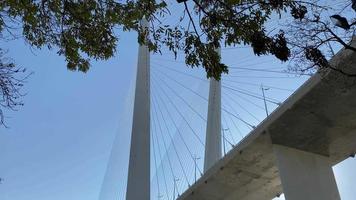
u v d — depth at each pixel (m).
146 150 30.25
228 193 27.14
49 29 10.08
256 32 7.48
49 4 9.84
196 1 8.00
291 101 20.67
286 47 7.05
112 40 10.30
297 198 21.86
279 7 7.67
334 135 22.48
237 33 8.12
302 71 7.52
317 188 22.50
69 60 10.59
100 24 10.12
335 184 23.16
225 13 8.13
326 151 23.83
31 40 10.12
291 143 23.16
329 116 21.03
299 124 21.70
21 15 9.79
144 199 28.52
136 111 31.77
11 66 9.13
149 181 29.25
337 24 6.71
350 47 6.87
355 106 20.11
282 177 22.28
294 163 22.86
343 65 14.16
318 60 7.26
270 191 26.77
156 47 9.76
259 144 23.12
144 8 9.79
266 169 24.70
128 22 10.02
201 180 26.64
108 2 9.98
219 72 8.52
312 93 19.52
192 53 8.54
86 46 10.30
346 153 24.00
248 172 25.05
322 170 23.28
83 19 10.04
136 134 30.72
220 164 25.08
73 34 10.18
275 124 21.81
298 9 7.40
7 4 9.50
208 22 8.38
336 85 18.36
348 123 21.50
